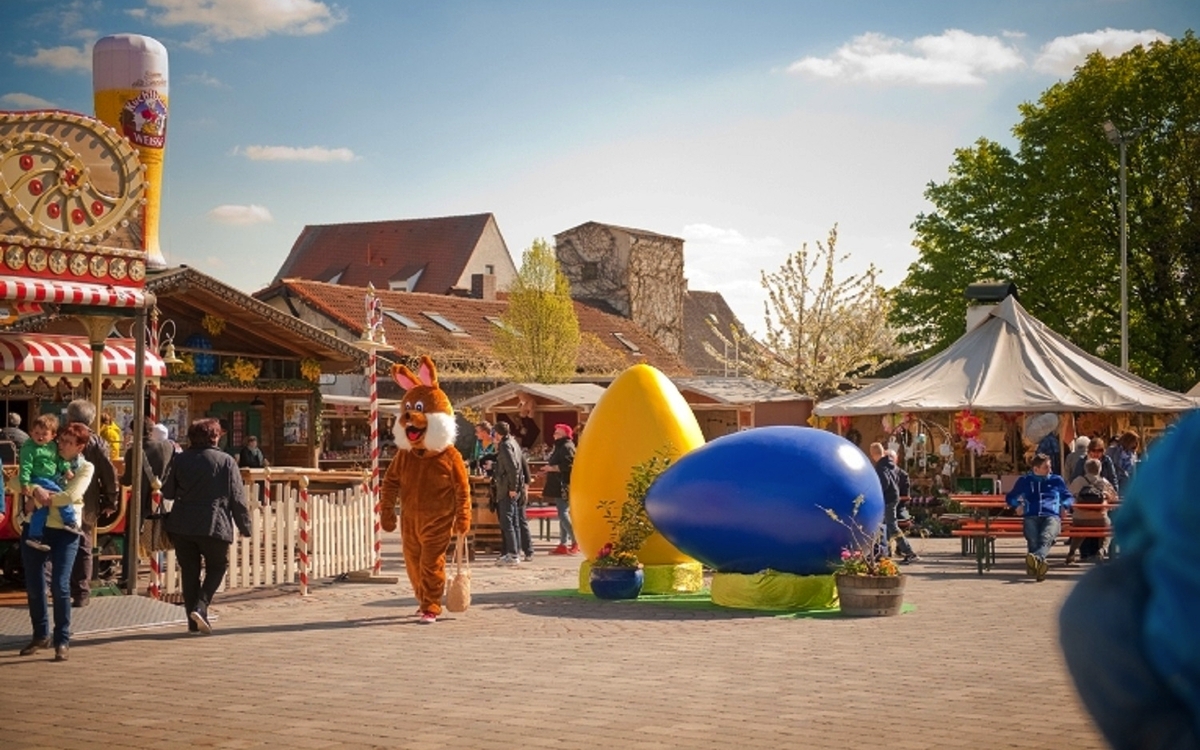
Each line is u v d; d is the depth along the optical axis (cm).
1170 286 4506
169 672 1049
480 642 1218
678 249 8156
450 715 863
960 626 1331
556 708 884
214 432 1295
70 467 1154
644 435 1667
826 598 1504
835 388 5447
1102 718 253
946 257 4772
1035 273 4594
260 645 1202
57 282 1510
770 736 792
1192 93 4400
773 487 1470
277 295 5403
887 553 1489
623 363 6231
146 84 2067
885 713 862
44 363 1997
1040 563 1830
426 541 1376
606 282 7862
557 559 2244
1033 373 3034
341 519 1794
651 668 1057
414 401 1392
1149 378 4534
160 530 1501
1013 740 777
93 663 1098
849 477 1474
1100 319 4525
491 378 5378
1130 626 249
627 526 1609
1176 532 241
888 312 5084
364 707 894
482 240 7956
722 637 1249
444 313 5991
